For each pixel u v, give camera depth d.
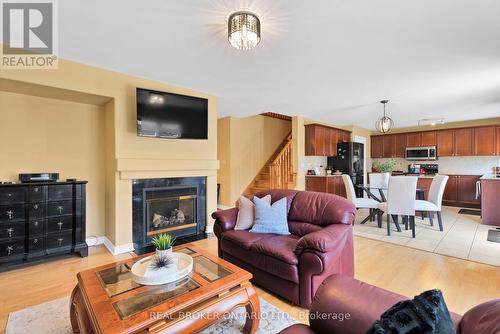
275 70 2.97
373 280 2.37
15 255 2.61
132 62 2.75
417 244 3.40
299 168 5.71
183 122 3.44
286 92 3.85
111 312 1.21
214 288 1.45
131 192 3.17
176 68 2.92
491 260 2.82
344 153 6.48
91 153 3.38
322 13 1.86
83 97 3.02
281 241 2.26
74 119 3.25
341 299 1.09
